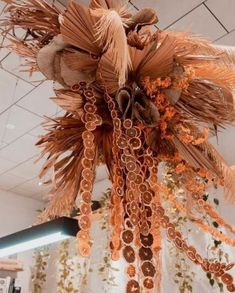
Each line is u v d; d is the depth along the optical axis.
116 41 1.37
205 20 4.12
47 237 3.69
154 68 1.58
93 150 1.47
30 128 6.52
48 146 1.78
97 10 1.48
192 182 1.84
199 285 5.64
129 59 1.50
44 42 1.64
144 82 1.59
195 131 1.76
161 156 1.77
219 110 1.71
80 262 7.61
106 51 1.45
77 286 7.43
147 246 1.36
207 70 1.68
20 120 6.29
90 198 1.38
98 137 1.71
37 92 5.50
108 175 1.71
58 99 1.56
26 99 5.70
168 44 1.50
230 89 1.70
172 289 5.82
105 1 1.66
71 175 1.76
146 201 1.48
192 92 1.69
